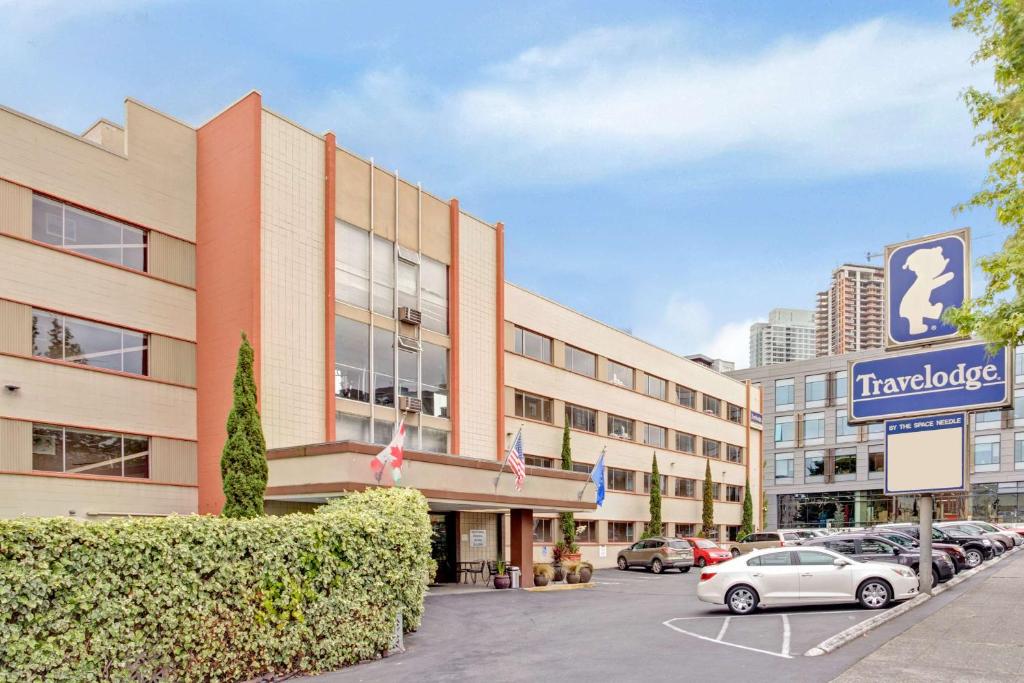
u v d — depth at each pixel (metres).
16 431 21.55
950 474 19.11
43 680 10.16
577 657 13.74
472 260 34.12
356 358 28.02
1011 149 13.03
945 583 22.27
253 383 20.44
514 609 21.81
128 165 25.08
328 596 13.74
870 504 79.50
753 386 67.19
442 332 32.16
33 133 22.72
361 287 28.59
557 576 32.16
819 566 18.67
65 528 10.55
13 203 22.08
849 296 190.88
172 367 25.52
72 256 23.33
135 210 25.12
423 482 24.61
